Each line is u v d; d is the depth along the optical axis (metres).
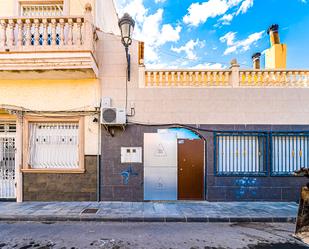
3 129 7.04
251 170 7.00
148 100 6.98
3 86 6.88
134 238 4.41
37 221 5.37
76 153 6.96
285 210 5.96
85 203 6.56
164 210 5.93
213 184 6.90
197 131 6.94
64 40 6.21
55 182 6.78
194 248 3.99
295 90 6.98
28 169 6.73
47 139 6.99
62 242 4.22
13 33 6.13
